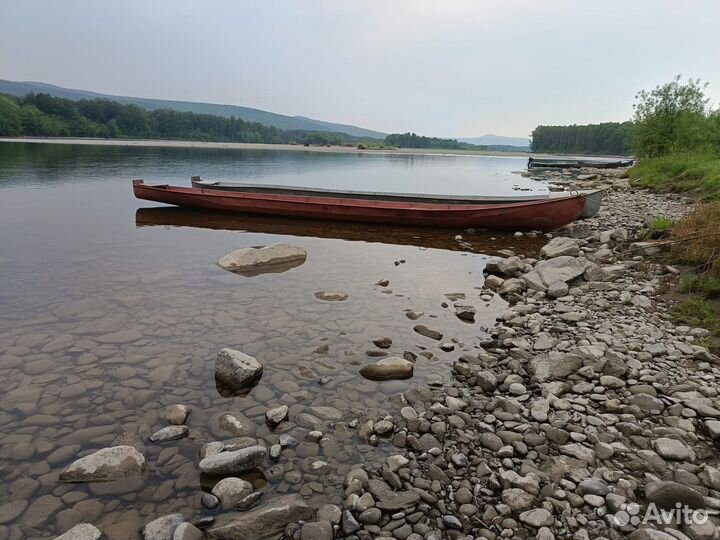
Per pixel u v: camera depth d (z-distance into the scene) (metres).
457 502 3.63
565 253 11.27
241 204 17.23
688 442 4.27
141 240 13.35
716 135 30.64
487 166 72.50
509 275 10.26
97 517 3.51
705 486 3.71
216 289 8.98
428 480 3.88
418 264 11.48
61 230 14.30
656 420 4.65
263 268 10.62
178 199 17.67
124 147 74.50
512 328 7.23
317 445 4.39
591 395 5.09
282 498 3.61
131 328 7.01
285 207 16.80
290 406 5.06
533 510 3.47
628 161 61.19
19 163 36.62
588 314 7.55
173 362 5.97
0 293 8.42
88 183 26.00
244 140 155.12
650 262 9.85
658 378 5.36
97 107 113.38
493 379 5.46
